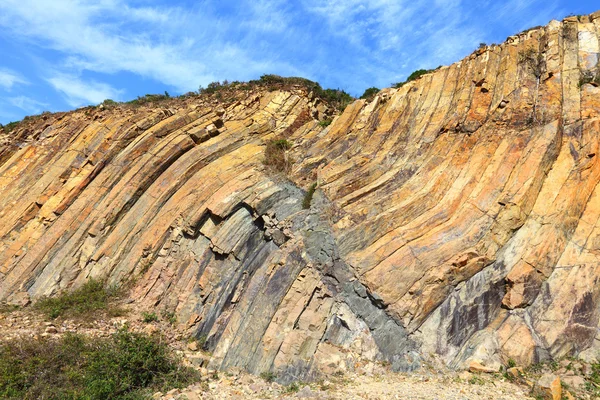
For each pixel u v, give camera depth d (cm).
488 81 1834
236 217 1795
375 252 1505
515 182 1543
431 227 1536
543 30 1927
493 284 1416
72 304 1750
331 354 1368
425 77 2047
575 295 1337
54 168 2352
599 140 1545
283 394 1231
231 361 1420
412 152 1797
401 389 1177
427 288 1409
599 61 1744
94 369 1245
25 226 2178
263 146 2172
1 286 1939
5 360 1280
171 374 1303
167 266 1836
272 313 1467
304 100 2428
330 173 1825
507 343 1303
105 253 1950
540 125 1636
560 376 1198
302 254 1574
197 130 2212
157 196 2047
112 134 2316
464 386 1186
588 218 1458
